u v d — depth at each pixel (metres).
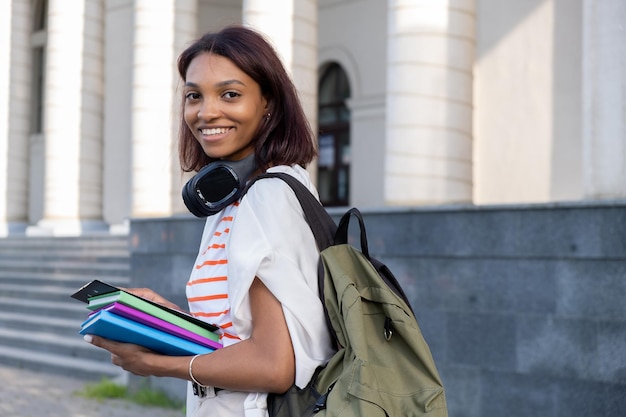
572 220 5.74
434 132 8.00
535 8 10.88
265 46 2.13
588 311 5.65
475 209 6.25
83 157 16.42
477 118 11.38
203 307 2.09
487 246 6.18
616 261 5.54
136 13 12.33
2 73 18.75
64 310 12.27
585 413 5.64
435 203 7.98
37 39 21.88
